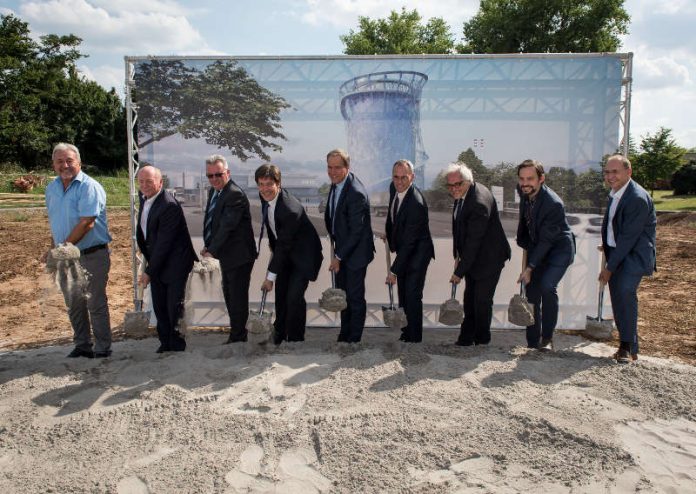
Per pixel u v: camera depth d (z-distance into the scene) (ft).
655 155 120.78
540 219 16.12
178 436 11.47
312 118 19.71
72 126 144.97
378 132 19.65
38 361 15.79
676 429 11.69
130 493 9.68
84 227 15.48
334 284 17.31
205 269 16.42
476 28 116.57
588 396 13.07
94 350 16.93
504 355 15.70
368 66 19.38
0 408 12.75
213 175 16.22
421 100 19.51
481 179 19.72
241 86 19.57
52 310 24.80
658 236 50.88
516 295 15.98
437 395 12.96
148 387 13.78
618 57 18.92
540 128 19.47
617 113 19.31
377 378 13.84
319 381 13.82
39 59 148.56
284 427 11.66
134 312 18.70
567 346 18.49
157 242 16.14
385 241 18.57
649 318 22.61
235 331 17.44
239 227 16.69
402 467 10.34
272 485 9.86
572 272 19.99
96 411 12.51
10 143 127.13
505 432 11.45
